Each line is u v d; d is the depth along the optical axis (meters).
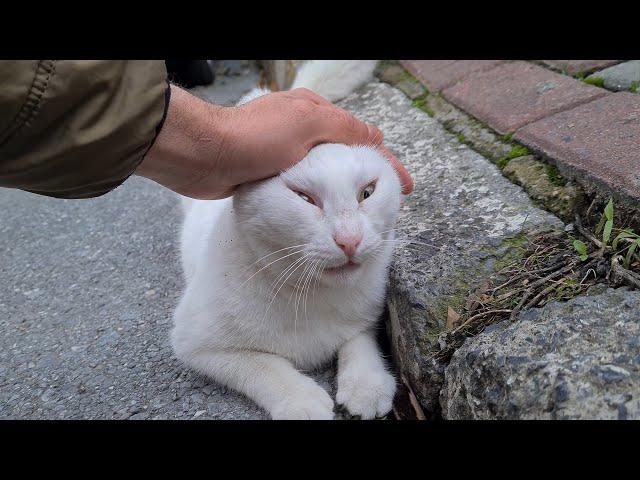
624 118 0.46
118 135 0.29
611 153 0.42
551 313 0.32
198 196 0.37
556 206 0.42
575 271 0.36
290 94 0.38
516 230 0.42
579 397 0.27
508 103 0.55
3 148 0.28
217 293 0.41
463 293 0.39
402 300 0.40
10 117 0.27
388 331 0.45
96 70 0.28
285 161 0.36
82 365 0.45
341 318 0.43
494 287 0.38
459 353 0.34
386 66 0.76
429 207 0.47
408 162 0.54
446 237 0.43
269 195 0.37
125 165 0.31
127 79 0.29
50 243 0.64
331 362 0.44
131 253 0.60
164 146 0.32
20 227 0.67
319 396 0.38
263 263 0.40
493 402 0.30
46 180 0.30
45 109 0.27
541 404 0.28
